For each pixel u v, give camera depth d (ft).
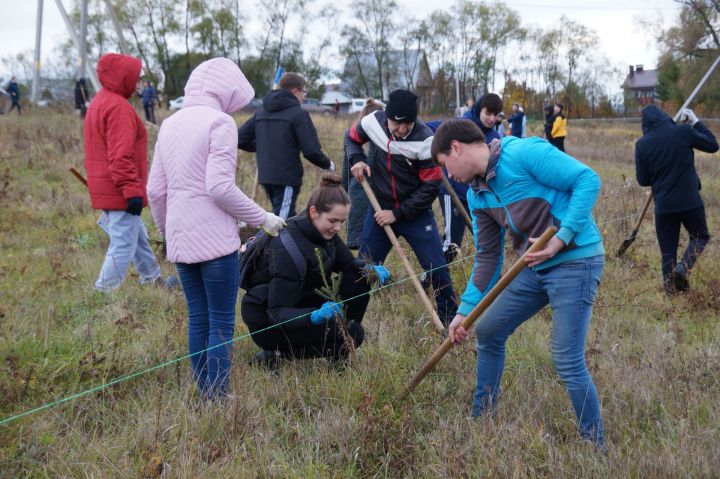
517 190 10.28
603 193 31.30
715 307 17.52
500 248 11.35
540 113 196.34
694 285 19.71
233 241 11.54
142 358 13.48
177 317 14.64
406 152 15.48
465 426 11.19
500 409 11.58
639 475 9.65
